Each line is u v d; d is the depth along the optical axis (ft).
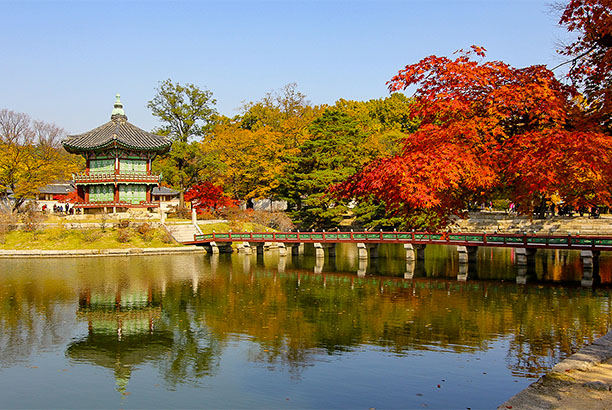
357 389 50.85
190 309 87.30
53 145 239.50
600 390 32.91
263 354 62.44
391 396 48.96
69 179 230.27
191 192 220.23
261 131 254.88
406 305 89.56
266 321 78.54
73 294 100.78
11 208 202.28
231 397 49.83
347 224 245.86
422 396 48.75
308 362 59.11
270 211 254.06
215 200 219.61
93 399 50.11
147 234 180.65
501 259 155.53
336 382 52.75
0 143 197.88
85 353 64.18
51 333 73.15
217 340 68.64
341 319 79.10
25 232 174.91
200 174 234.58
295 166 219.00
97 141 203.51
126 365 59.77
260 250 172.45
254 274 128.67
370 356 60.75
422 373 54.70
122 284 112.27
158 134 238.48
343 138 215.92
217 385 52.95
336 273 130.62
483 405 46.52
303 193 224.12
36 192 211.61
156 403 48.88
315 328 73.87
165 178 227.40
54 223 180.34
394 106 301.84
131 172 205.67
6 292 102.47
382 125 291.58
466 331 71.10
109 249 167.02
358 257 159.84
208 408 47.55
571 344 64.18
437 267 139.85
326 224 218.79
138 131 216.74
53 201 282.77
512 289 105.09
